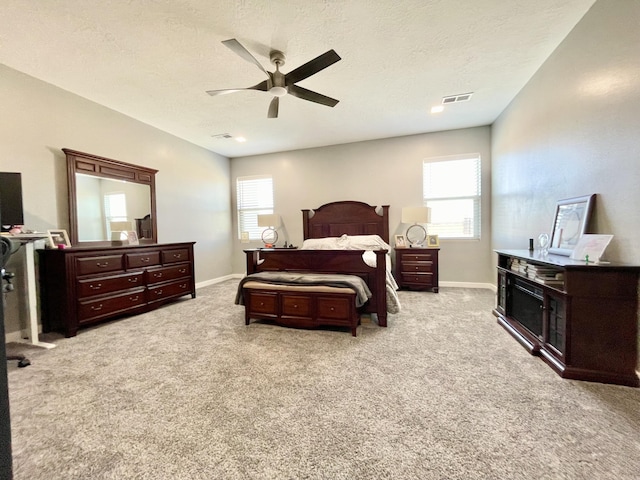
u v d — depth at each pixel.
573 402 1.59
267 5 1.97
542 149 2.80
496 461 1.21
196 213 5.11
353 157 5.20
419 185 4.85
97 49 2.41
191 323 3.07
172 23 2.12
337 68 2.78
